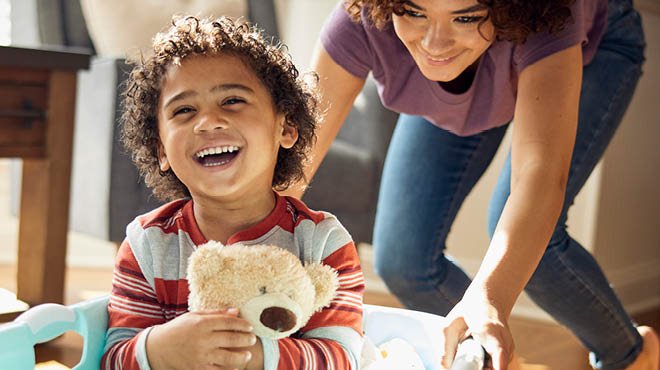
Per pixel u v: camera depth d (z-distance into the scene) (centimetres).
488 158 132
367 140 218
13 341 79
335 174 209
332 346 80
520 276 81
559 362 183
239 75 85
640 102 241
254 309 70
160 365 74
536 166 87
